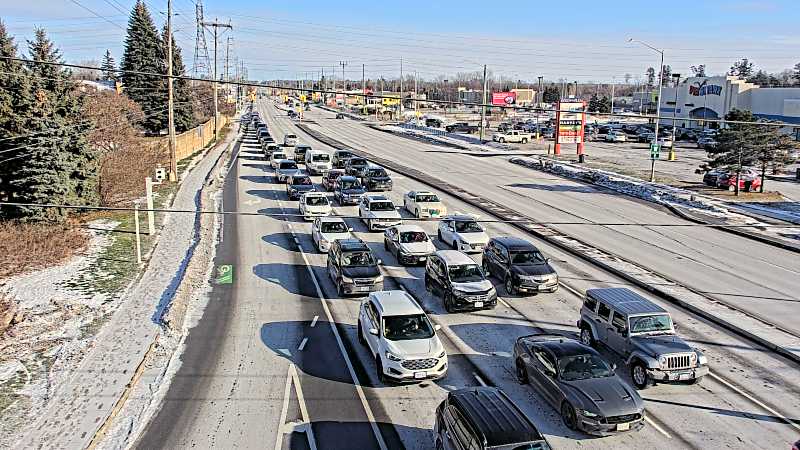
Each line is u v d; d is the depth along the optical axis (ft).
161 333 65.16
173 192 148.05
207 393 52.13
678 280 84.84
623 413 45.14
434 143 281.54
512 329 66.80
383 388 53.26
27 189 107.86
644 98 502.38
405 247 90.94
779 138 153.69
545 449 37.19
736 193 152.76
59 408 49.75
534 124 386.73
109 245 102.06
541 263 79.36
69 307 73.41
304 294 78.33
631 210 132.98
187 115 276.41
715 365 58.70
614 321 58.44
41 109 109.40
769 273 89.56
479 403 40.29
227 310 72.43
